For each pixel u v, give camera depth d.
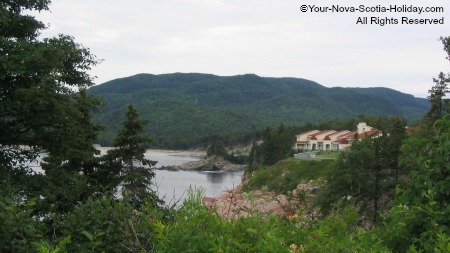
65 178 16.73
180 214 3.48
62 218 4.50
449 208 4.11
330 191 35.50
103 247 3.97
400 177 38.84
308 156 84.88
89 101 20.58
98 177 21.44
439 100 41.38
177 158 182.50
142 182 21.33
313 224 4.16
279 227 3.66
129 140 22.48
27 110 14.52
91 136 22.47
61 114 15.86
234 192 4.12
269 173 73.94
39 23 18.58
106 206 4.38
